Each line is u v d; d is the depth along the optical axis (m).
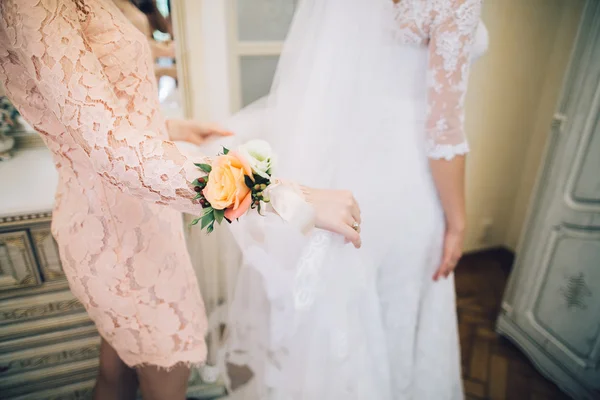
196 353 0.83
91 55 0.55
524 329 1.63
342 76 0.77
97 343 1.19
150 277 0.74
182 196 0.56
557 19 1.87
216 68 1.06
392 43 0.79
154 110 0.74
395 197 0.87
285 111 0.85
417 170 0.88
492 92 1.93
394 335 1.00
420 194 0.90
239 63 1.36
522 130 2.09
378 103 0.81
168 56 1.35
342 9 0.74
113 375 0.92
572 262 1.40
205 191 0.54
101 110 0.53
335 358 0.86
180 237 0.82
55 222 0.74
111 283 0.72
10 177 1.14
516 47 1.86
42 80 0.52
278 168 0.87
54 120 0.64
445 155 0.82
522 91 1.98
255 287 1.07
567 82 1.34
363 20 0.75
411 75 0.82
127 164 0.54
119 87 0.66
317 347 0.88
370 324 0.92
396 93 0.83
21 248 1.02
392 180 0.86
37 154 1.30
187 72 1.18
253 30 1.34
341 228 0.65
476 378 1.56
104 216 0.69
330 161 0.82
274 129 0.89
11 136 1.29
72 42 0.52
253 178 0.56
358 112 0.81
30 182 1.12
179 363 0.83
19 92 0.63
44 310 1.11
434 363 1.06
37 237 1.03
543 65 1.96
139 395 1.22
